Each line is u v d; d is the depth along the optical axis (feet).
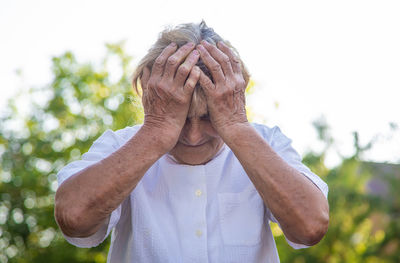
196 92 4.83
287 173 4.66
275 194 4.63
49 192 42.24
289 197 4.59
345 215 31.58
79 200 4.57
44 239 41.57
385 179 33.83
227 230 5.29
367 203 32.09
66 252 38.22
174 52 4.97
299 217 4.57
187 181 5.36
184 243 5.21
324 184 5.07
